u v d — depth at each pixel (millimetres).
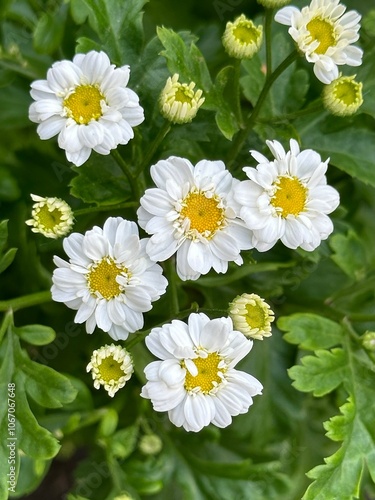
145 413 249
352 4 259
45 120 194
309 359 218
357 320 229
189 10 263
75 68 194
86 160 204
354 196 263
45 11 242
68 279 192
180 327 190
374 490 260
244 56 203
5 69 243
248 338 211
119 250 191
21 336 213
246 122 213
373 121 242
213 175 193
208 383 191
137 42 214
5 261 212
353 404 216
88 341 246
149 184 221
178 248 192
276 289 233
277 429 251
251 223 190
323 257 243
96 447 256
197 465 244
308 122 230
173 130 215
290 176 194
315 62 201
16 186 242
